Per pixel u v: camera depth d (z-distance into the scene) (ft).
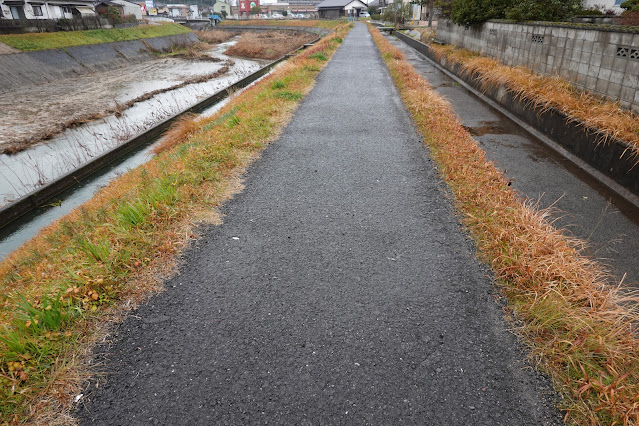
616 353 7.39
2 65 63.82
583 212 14.08
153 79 72.43
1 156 33.06
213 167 16.70
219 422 6.59
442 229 12.41
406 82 35.68
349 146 20.38
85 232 12.54
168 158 19.90
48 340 7.90
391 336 8.34
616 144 16.06
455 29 52.85
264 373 7.50
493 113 27.91
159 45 113.70
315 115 26.48
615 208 14.37
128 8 162.09
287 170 17.28
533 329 8.36
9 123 42.98
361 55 61.67
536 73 28.04
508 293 9.48
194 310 9.06
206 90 57.52
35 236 18.74
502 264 10.20
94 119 43.91
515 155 19.72
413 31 101.40
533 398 6.99
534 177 17.06
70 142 36.01
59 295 8.69
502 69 30.83
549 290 8.95
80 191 25.14
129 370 7.56
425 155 19.08
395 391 7.14
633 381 7.08
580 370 7.36
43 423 6.56
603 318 8.13
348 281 10.02
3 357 7.32
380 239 11.89
